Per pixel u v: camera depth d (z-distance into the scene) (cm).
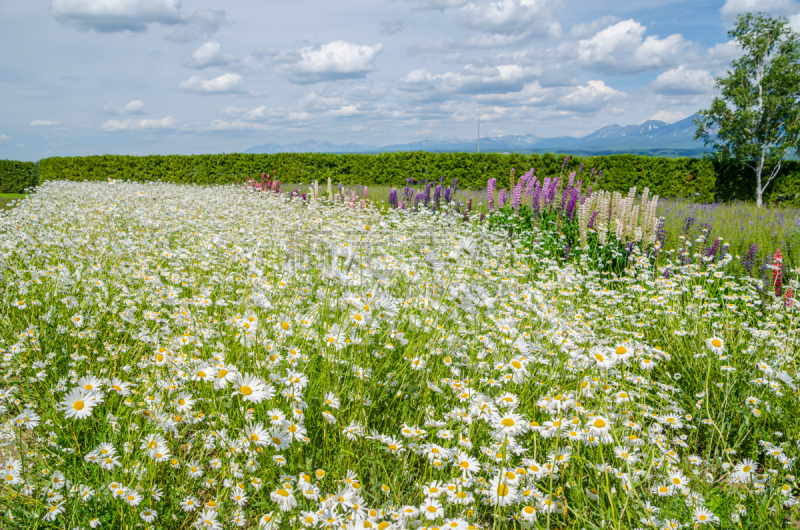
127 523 171
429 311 324
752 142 2041
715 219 959
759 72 2284
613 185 1909
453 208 1014
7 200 1638
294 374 217
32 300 357
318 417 231
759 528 194
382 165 2119
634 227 721
